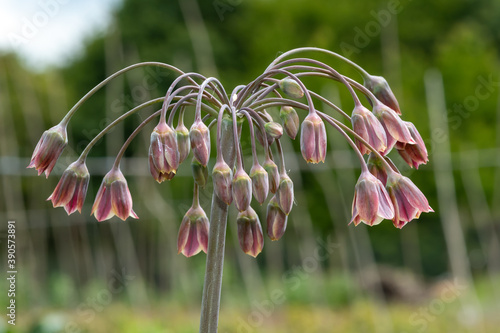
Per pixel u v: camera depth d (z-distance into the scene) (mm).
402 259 16094
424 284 14164
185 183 11547
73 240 11641
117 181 2109
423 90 15234
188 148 1994
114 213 2105
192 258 12031
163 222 10672
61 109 14234
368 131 2070
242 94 2059
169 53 14352
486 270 14906
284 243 12719
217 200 2047
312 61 2123
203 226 2268
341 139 10539
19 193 9609
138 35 14672
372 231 15148
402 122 2109
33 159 2129
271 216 2152
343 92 12844
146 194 10367
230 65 16516
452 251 9500
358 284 11648
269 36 15867
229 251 12688
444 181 9422
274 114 8031
